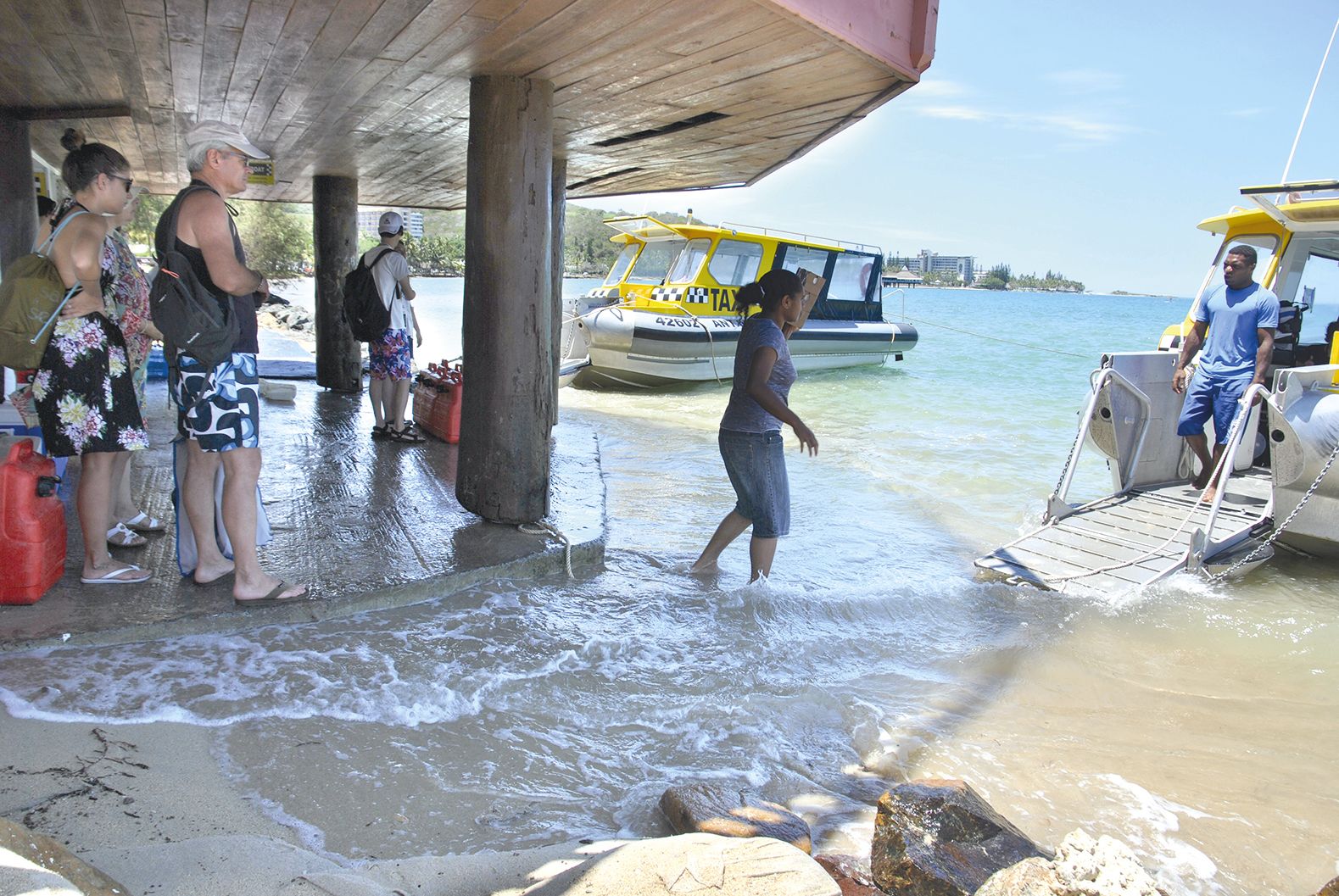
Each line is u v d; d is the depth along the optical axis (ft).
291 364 39.09
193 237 10.89
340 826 8.19
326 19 13.29
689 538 19.25
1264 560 18.65
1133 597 16.40
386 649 12.07
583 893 6.86
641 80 15.93
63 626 11.13
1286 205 20.56
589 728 10.69
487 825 8.50
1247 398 18.22
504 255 16.24
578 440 28.12
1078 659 13.92
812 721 11.36
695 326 49.26
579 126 20.48
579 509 19.03
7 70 17.44
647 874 7.10
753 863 7.27
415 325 24.71
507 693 11.28
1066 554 18.42
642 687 11.91
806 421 38.55
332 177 31.35
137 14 13.56
